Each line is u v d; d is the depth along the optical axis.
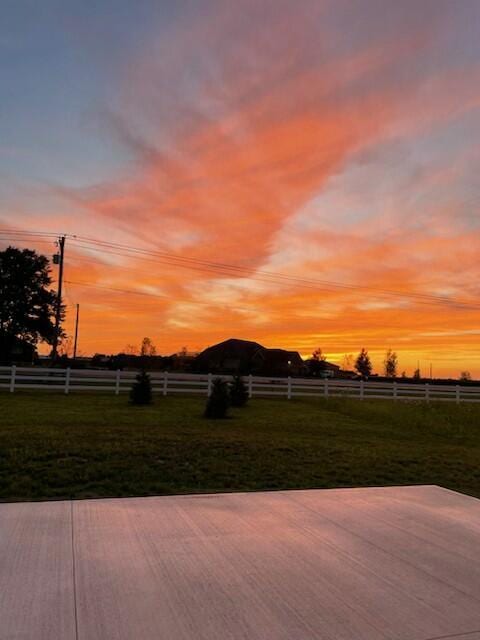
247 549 3.90
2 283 47.22
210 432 10.76
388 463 8.19
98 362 56.88
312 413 17.44
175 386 26.33
